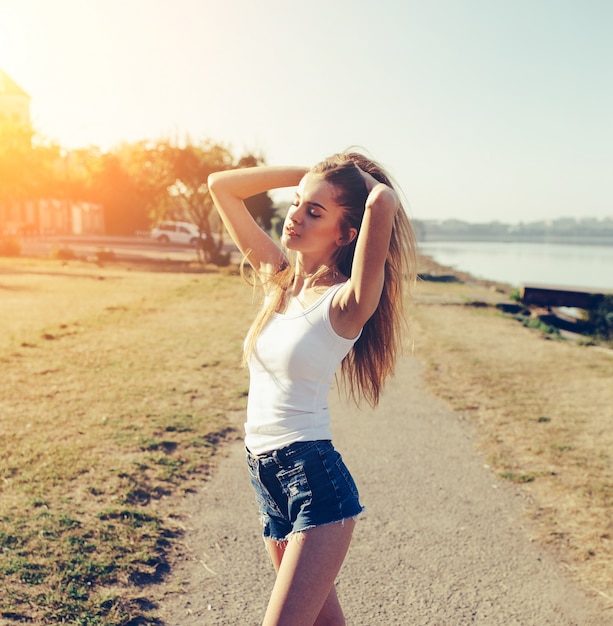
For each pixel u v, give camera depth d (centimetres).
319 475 199
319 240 213
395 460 564
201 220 3023
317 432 202
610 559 392
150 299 1550
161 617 314
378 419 691
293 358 200
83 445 537
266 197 2881
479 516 452
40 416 615
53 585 326
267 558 380
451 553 399
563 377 909
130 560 357
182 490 466
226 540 398
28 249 3731
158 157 2942
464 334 1270
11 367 805
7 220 5000
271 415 204
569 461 562
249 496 465
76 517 402
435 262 5494
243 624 314
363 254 194
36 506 414
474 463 559
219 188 251
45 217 6475
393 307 235
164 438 572
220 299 1605
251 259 253
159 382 774
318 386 203
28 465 486
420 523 440
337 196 211
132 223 6525
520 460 566
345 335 202
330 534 195
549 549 406
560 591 358
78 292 1638
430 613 334
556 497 486
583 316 1883
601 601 349
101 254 2953
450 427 663
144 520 409
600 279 4134
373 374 240
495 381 870
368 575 370
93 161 6388
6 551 352
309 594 191
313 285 213
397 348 241
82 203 6662
